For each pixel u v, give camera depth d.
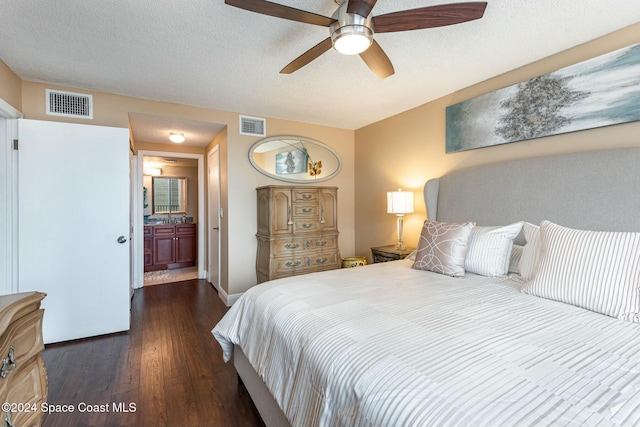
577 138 2.13
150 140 4.35
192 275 5.20
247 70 2.48
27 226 2.50
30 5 1.65
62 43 2.04
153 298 3.88
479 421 0.72
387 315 1.37
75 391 1.90
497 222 2.49
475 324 1.27
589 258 1.54
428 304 1.52
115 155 2.82
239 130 3.65
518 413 0.74
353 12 1.42
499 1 1.66
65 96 2.77
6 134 2.45
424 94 3.05
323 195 3.80
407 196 3.23
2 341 0.94
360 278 2.06
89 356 2.35
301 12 1.41
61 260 2.61
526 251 2.04
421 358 1.00
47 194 2.57
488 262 2.12
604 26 1.89
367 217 4.22
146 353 2.40
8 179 2.46
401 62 2.37
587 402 0.78
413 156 3.46
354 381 0.96
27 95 2.62
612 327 1.28
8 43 2.03
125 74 2.54
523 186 2.33
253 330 1.67
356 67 2.44
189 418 1.67
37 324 1.17
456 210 2.83
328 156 4.27
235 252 3.64
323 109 3.51
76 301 2.66
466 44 2.10
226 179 3.63
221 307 3.53
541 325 1.28
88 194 2.71
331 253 3.83
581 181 2.00
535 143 2.36
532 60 2.33
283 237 3.49
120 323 2.82
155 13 1.73
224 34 1.96
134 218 4.30
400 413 0.80
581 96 2.07
